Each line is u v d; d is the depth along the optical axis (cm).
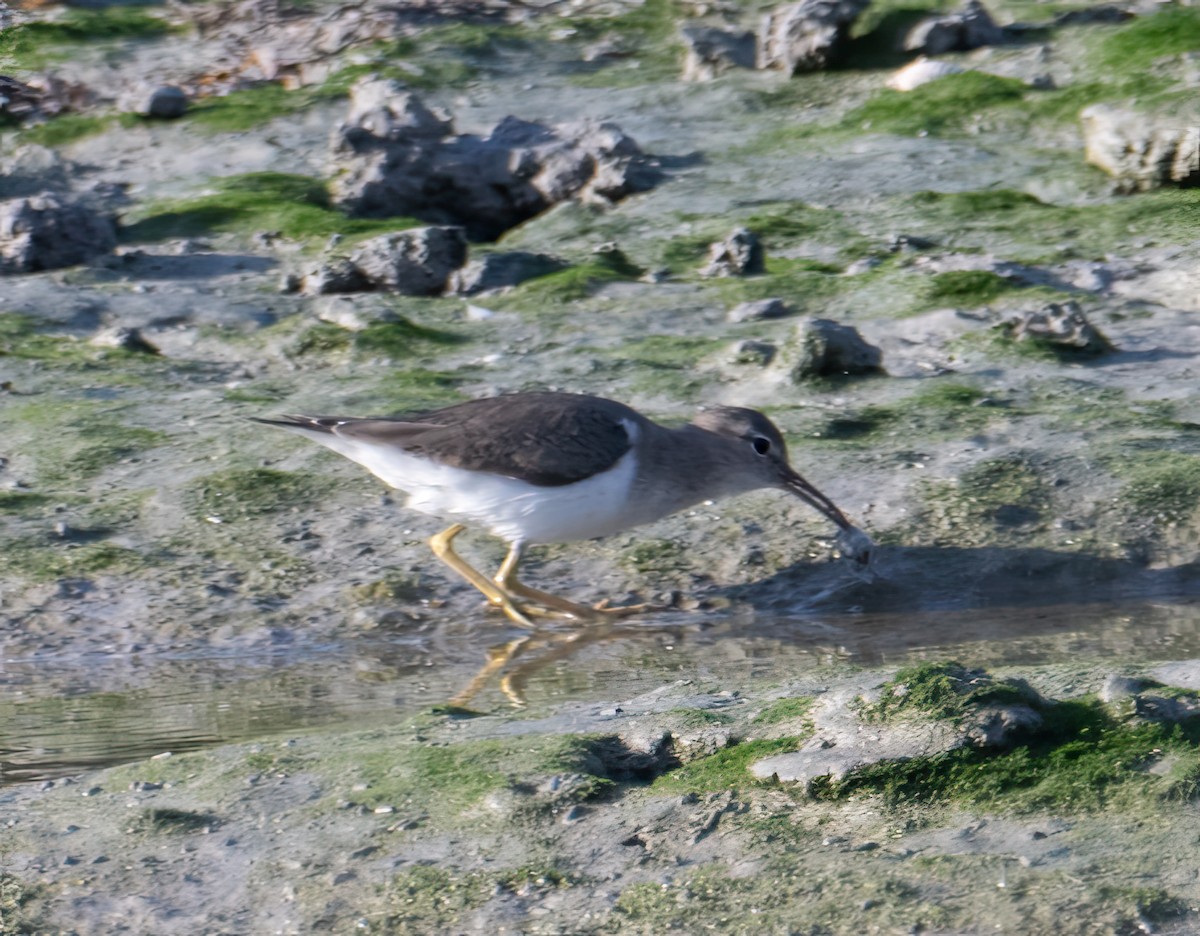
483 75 2948
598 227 2164
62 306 1830
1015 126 2422
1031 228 2022
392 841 673
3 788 793
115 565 1216
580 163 2309
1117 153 2144
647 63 3009
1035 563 1184
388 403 1484
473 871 641
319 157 2536
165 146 2633
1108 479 1266
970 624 1105
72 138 2691
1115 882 575
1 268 2000
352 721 926
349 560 1223
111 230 2112
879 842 627
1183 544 1198
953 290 1742
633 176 2298
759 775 684
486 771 725
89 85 3069
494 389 1533
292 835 687
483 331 1741
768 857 626
